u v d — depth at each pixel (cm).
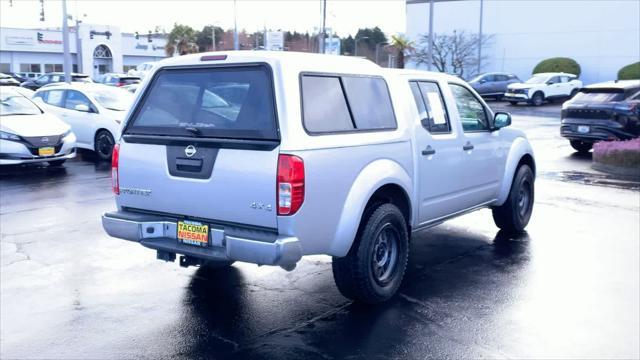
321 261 648
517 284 575
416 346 443
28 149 1149
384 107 528
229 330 470
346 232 464
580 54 3975
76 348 439
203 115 468
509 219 745
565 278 591
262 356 426
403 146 534
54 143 1183
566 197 987
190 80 483
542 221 827
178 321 487
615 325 480
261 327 476
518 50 4234
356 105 495
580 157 1492
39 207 891
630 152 1205
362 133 489
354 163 471
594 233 762
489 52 4356
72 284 571
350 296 506
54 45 5900
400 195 543
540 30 4119
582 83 3816
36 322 484
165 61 505
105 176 1166
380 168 497
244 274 602
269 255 413
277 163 419
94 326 477
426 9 4616
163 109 492
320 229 445
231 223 445
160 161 474
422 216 576
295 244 420
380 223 495
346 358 424
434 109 601
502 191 721
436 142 585
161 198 477
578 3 3944
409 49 4522
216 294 547
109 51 6272
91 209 879
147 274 601
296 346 442
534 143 1791
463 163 634
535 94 3447
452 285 572
